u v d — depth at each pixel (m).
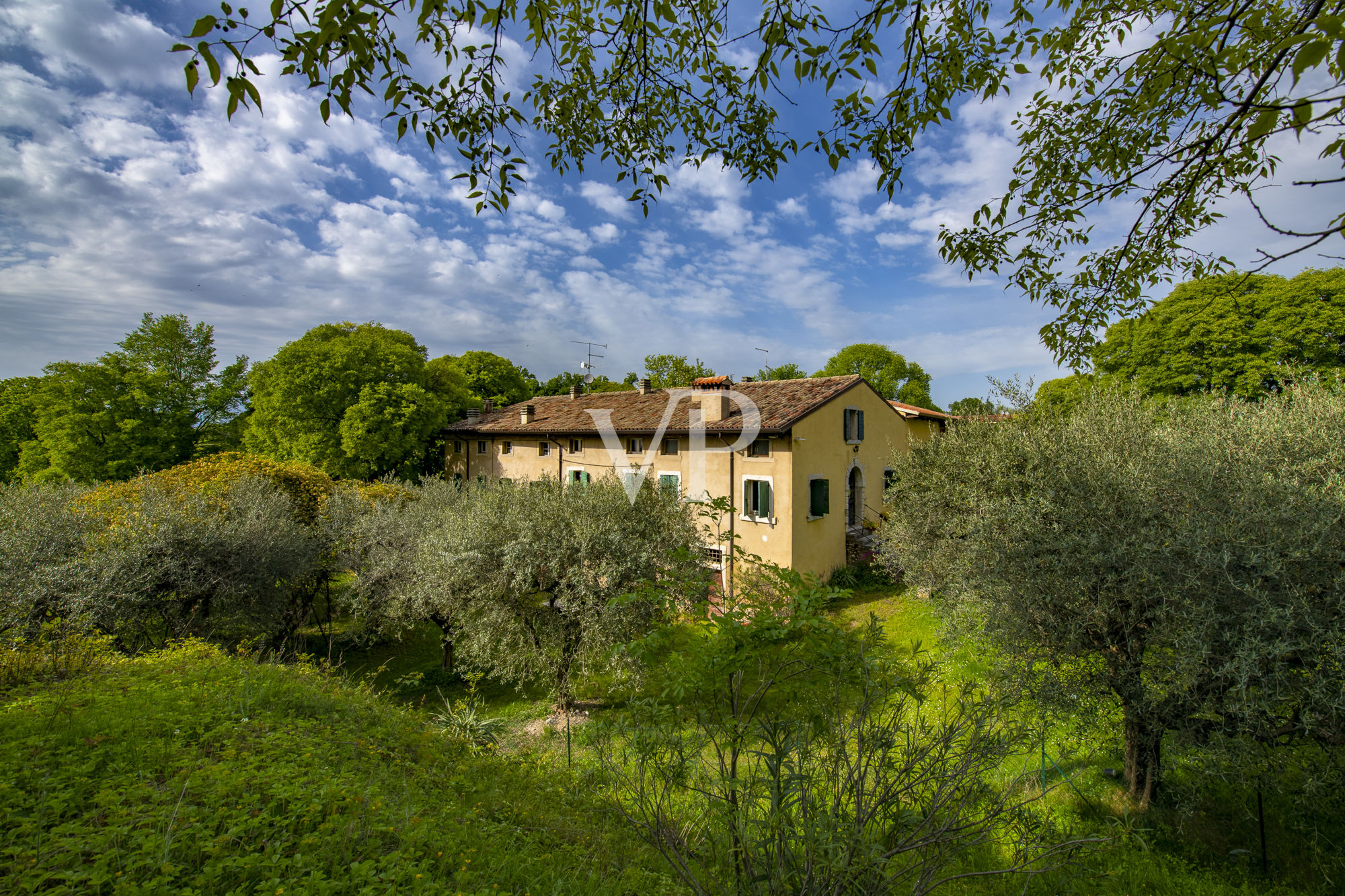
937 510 11.77
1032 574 6.12
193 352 26.50
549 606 10.23
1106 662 5.94
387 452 22.22
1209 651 4.93
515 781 5.45
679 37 4.01
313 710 5.71
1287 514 5.02
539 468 21.75
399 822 3.59
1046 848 3.65
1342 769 4.88
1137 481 6.20
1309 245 2.25
